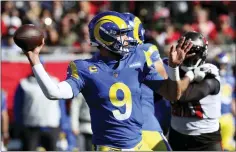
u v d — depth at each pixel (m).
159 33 38.81
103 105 15.73
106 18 15.82
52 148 28.34
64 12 41.03
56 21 39.66
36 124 28.22
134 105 15.86
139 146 16.05
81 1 41.66
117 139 15.82
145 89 18.30
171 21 41.72
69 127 28.98
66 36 37.03
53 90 14.89
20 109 28.50
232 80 29.97
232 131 25.89
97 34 15.86
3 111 27.66
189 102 19.12
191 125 19.22
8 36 32.47
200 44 18.42
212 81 18.78
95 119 15.91
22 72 31.88
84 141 28.94
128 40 15.80
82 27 37.41
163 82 15.73
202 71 18.66
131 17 17.62
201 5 44.56
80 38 37.25
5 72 31.47
